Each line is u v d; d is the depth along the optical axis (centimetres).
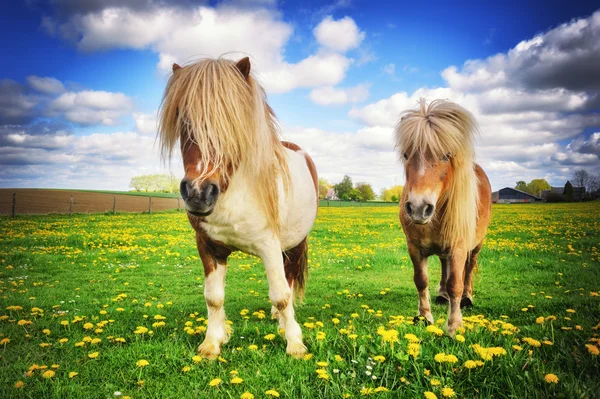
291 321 334
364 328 392
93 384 278
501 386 243
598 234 1468
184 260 1020
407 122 382
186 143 268
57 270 860
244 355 324
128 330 419
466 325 361
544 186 9206
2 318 456
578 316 432
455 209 383
